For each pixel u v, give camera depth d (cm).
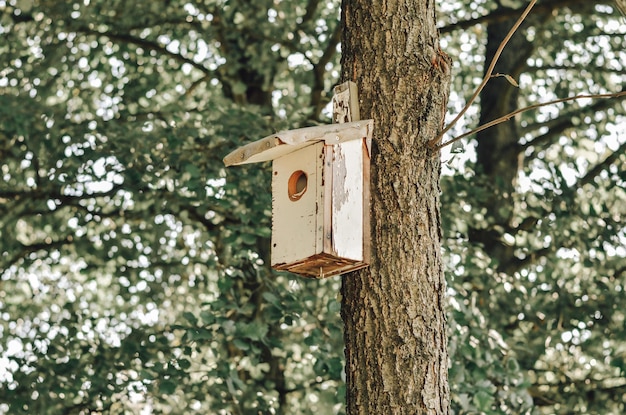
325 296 868
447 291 787
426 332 407
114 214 911
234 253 839
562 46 1062
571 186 944
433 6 448
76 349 833
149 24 959
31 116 847
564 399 953
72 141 843
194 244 920
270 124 862
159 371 755
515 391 780
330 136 417
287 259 427
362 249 414
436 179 428
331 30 1013
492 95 1105
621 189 962
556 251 974
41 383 808
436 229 423
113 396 823
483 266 880
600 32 1056
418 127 426
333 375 742
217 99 888
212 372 766
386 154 423
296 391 934
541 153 1119
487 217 1020
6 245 919
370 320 409
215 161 838
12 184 919
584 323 954
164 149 840
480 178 1000
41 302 970
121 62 988
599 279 955
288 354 901
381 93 430
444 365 411
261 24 968
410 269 412
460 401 739
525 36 1108
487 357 762
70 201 905
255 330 739
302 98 1018
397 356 404
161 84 1015
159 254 915
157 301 920
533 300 958
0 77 926
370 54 435
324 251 411
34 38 931
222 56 998
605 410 941
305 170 428
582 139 1066
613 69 1071
